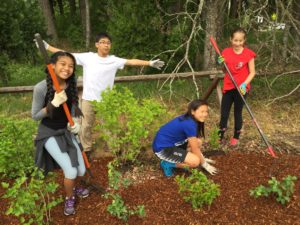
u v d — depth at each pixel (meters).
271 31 5.49
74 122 2.93
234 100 4.25
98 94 3.98
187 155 3.58
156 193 3.36
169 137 3.58
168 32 6.52
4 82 7.02
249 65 4.07
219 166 3.84
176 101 6.04
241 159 4.00
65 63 2.70
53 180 3.21
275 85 6.42
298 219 2.95
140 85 6.61
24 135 3.63
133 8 6.39
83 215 3.10
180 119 3.50
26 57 8.14
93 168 3.88
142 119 3.58
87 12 12.91
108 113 3.50
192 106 3.42
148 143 4.23
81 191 3.33
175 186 3.46
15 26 6.78
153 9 6.34
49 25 13.97
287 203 3.13
